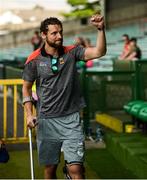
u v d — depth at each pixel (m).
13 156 13.98
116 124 17.81
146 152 12.37
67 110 8.93
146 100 18.67
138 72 18.53
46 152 9.31
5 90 15.26
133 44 28.75
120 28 52.19
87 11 60.84
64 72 8.77
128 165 12.69
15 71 23.22
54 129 8.99
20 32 69.25
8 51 69.31
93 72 17.53
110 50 49.22
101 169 12.73
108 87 20.48
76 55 8.82
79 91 9.01
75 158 8.87
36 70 8.87
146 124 15.78
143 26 49.03
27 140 15.38
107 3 51.56
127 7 51.88
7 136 16.44
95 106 20.45
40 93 8.97
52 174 9.74
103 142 15.71
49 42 8.66
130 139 14.13
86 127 16.36
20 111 21.08
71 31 62.66
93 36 58.28
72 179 8.96
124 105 19.19
